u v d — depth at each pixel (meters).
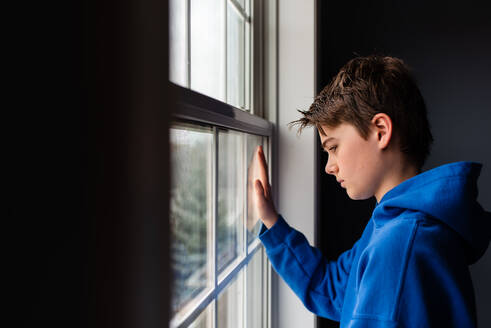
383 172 0.66
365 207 1.42
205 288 0.61
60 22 0.13
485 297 1.42
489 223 0.61
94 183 0.14
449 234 0.53
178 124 0.46
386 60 0.72
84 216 0.14
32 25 0.12
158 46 0.15
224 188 0.71
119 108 0.14
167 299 0.16
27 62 0.12
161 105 0.16
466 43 1.38
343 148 0.68
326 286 0.84
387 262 0.51
